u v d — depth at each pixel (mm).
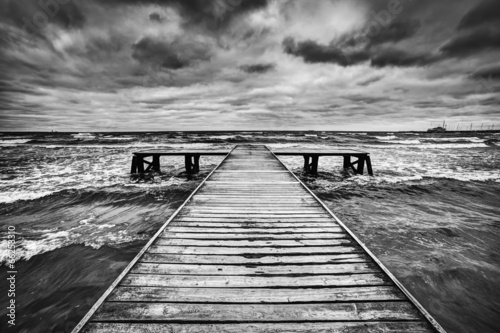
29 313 3535
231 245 3139
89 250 5262
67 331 3236
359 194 10102
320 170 15711
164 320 1940
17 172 14133
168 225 3748
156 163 14898
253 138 47312
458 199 9375
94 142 38844
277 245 3148
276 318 1975
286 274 2539
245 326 1901
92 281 4262
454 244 5617
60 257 4977
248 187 5980
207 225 3758
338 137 55281
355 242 3227
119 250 5270
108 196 9445
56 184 11242
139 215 7465
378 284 2385
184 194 9852
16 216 7316
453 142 44125
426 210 8086
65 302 3770
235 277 2482
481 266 4723
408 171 15195
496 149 31156
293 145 31188
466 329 3338
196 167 15148
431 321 1892
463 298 3891
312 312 2035
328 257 2869
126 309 2041
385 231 6332
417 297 3908
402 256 5090
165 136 54938
